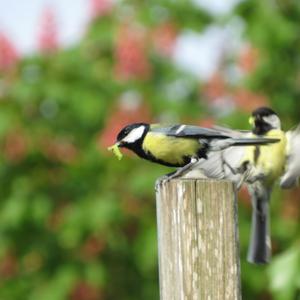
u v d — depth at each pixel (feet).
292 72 44.47
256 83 44.27
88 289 42.78
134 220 43.55
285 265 26.91
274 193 43.01
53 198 44.32
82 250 43.24
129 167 43.55
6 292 42.93
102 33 47.09
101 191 43.65
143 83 45.96
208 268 19.94
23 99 44.62
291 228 42.57
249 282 41.32
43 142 45.03
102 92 45.80
